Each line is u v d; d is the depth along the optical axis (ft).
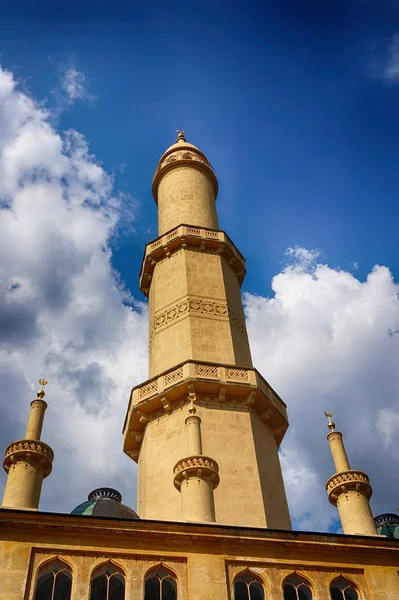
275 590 79.77
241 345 141.79
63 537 78.79
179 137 206.49
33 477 85.30
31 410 94.22
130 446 134.10
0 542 76.59
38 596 73.82
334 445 100.73
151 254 158.51
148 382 131.03
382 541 86.43
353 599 81.92
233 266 161.68
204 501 85.71
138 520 80.94
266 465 120.57
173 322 141.49
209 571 79.00
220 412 123.95
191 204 171.42
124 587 76.64
